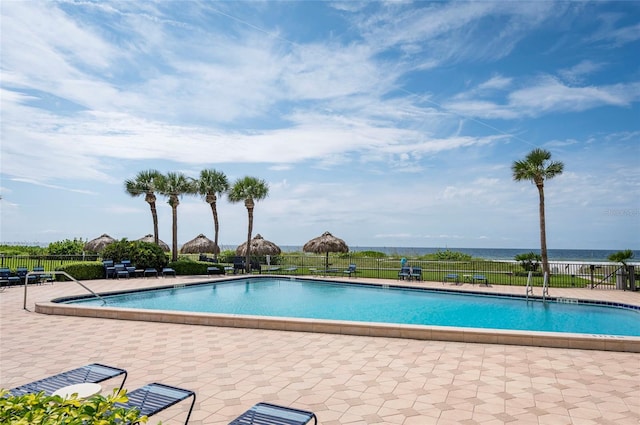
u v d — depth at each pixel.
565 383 5.29
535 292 15.00
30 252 25.67
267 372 5.75
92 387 3.25
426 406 4.52
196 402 4.63
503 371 5.78
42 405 2.03
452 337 7.59
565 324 11.12
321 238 24.23
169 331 8.48
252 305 14.19
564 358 6.46
